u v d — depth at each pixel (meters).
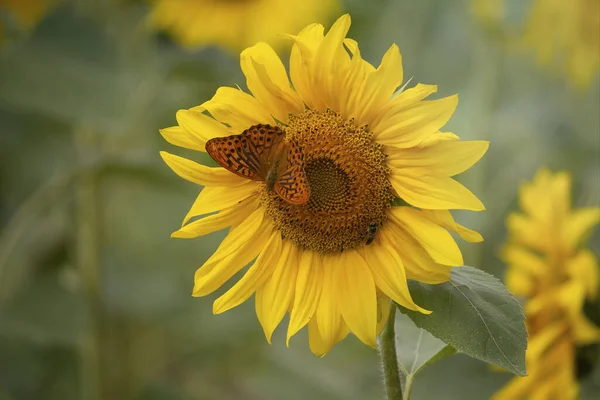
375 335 1.52
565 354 1.71
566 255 1.74
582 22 2.11
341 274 1.53
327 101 1.55
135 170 2.04
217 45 2.11
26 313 2.03
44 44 1.91
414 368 1.56
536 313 1.72
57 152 2.33
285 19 2.12
